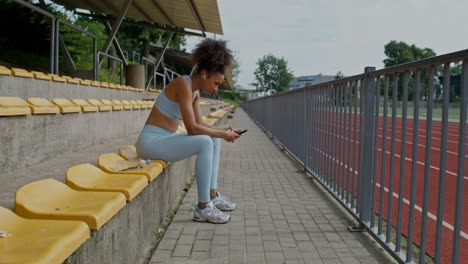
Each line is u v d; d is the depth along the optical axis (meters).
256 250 3.44
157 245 3.46
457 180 2.49
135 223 2.87
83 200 2.24
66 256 1.57
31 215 1.93
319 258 3.30
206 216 4.12
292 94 9.23
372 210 3.84
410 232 3.04
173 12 13.45
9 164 3.39
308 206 4.93
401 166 3.28
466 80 2.43
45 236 1.63
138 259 2.98
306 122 7.36
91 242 1.94
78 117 4.84
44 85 5.49
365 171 4.01
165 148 3.85
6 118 3.30
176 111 3.97
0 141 3.24
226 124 21.84
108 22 15.40
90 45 15.27
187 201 4.96
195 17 13.37
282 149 10.83
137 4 12.96
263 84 107.50
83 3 13.52
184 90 3.84
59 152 4.36
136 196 2.87
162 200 3.95
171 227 3.96
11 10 10.59
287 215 4.53
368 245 3.63
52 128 4.17
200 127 3.90
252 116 29.64
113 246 2.32
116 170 3.26
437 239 2.68
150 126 3.97
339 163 5.13
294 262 3.20
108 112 5.92
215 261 3.18
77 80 6.70
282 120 11.04
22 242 1.56
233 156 9.55
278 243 3.62
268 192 5.70
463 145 2.46
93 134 5.35
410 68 3.12
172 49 33.62
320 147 6.29
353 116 4.63
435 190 6.65
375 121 3.88
